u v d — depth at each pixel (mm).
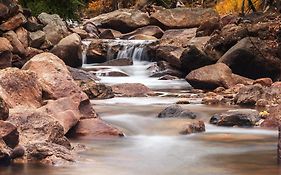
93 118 10477
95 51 23500
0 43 17938
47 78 10914
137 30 29297
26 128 8250
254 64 18625
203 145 9297
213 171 7457
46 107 9688
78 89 10805
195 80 17734
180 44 23422
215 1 36188
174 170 7531
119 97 15695
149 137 10016
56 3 24938
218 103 14422
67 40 20859
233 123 11102
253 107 13617
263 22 19750
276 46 18719
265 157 8352
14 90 10078
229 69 17688
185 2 39875
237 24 20453
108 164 7828
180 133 10273
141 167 7695
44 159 7672
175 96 16062
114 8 43656
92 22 31094
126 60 22844
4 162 7484
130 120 11250
